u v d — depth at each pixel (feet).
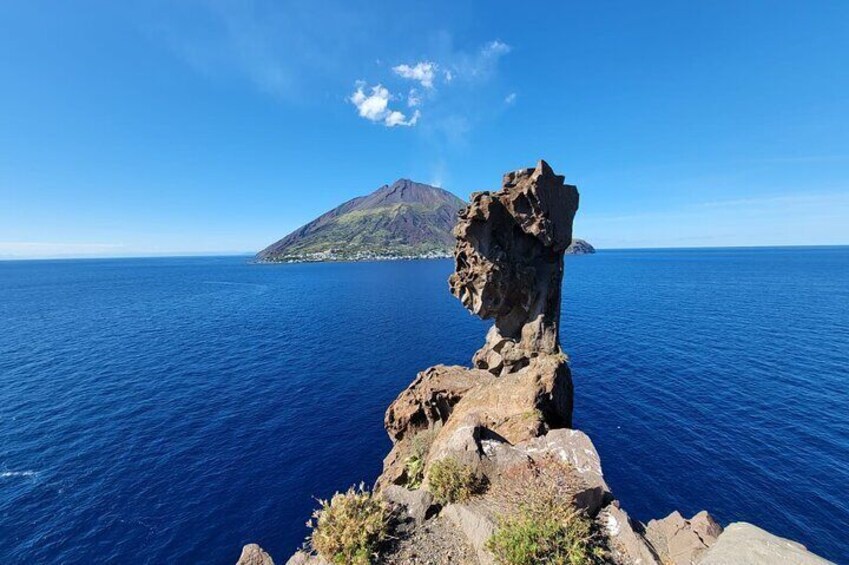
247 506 103.50
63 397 166.71
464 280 100.27
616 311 317.42
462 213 100.27
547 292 103.45
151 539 92.38
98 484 110.01
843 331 237.04
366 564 35.88
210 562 87.15
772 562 25.27
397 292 489.26
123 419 147.95
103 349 242.58
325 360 219.41
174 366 208.64
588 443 49.24
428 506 43.01
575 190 112.57
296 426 144.87
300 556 39.29
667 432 131.03
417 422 101.81
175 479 113.19
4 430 138.51
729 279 546.67
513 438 70.38
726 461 115.03
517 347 103.30
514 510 39.65
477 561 36.29
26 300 484.33
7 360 218.38
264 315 356.18
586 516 38.88
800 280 521.65
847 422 130.72
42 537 91.66
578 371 184.85
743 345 212.64
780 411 139.23
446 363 215.51
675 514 40.73
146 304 436.35
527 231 98.48
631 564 34.78
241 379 190.39
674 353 203.82
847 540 88.48
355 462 123.34
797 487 103.55
